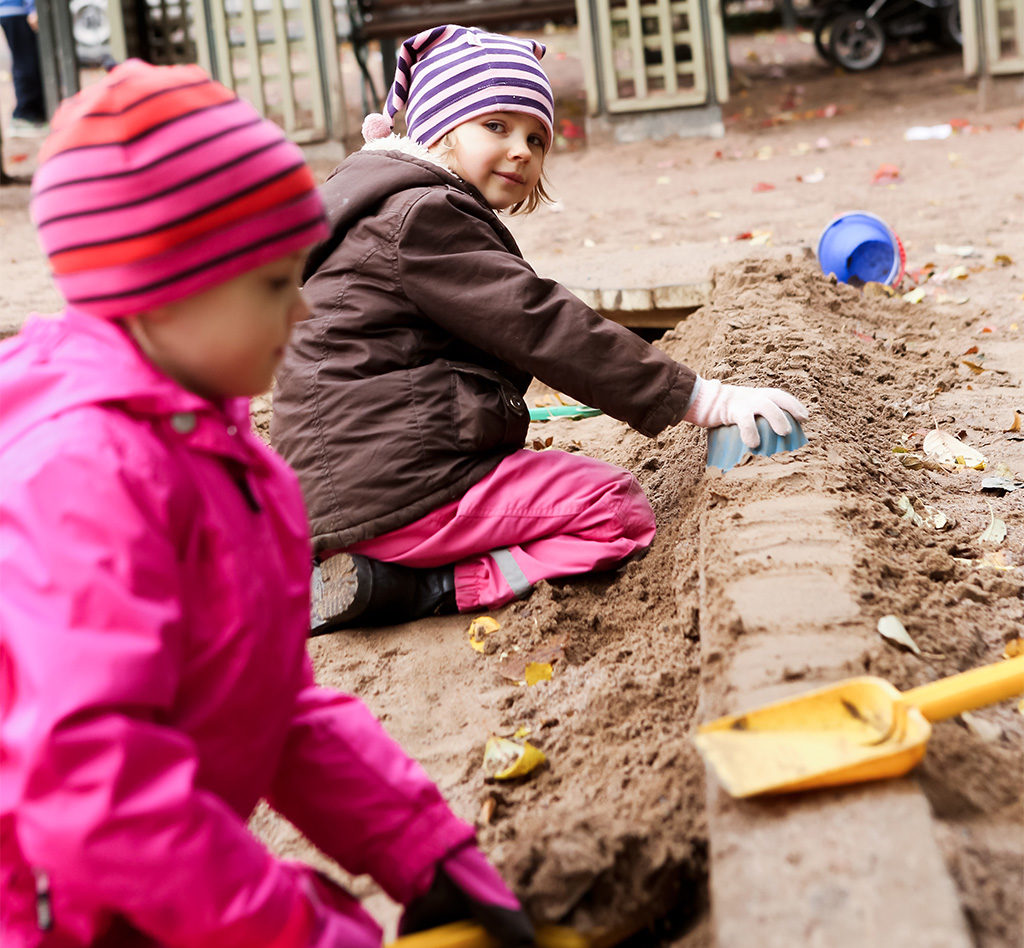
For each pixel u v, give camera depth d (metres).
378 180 2.57
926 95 10.66
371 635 2.59
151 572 1.24
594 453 3.49
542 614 2.49
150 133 1.29
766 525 2.29
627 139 10.15
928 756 1.66
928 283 5.07
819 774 1.50
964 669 1.99
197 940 1.23
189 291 1.32
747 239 6.39
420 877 1.56
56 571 1.19
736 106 11.16
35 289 6.41
